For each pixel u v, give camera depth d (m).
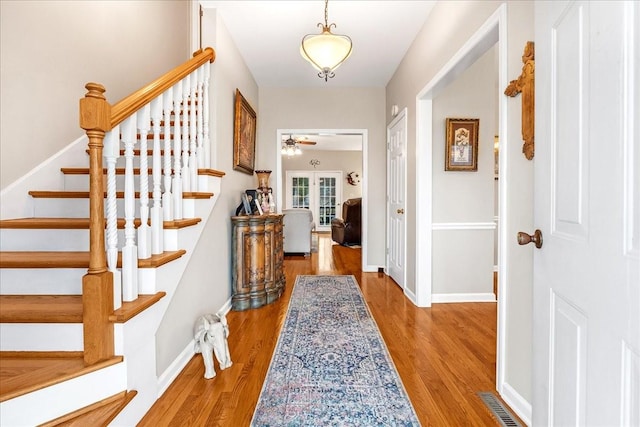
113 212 1.33
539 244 1.00
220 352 1.83
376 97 4.43
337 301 3.14
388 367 1.87
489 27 1.71
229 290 2.94
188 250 1.91
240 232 2.90
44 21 1.88
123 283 1.40
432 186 3.05
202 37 2.55
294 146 7.28
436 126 3.05
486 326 2.50
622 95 0.62
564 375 0.85
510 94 1.50
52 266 1.45
